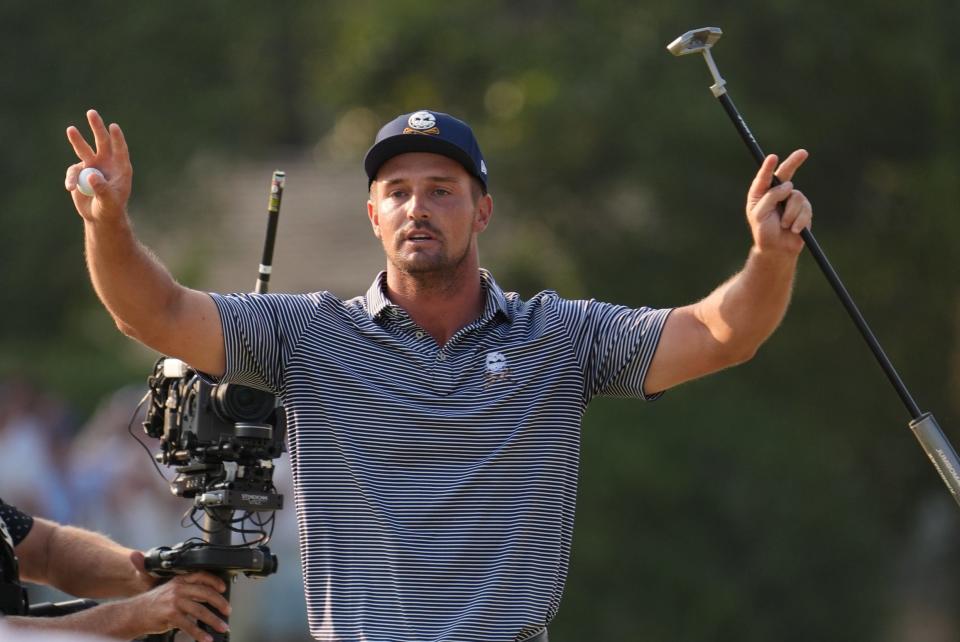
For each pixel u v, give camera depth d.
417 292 17.73
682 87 58.31
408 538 16.92
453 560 16.92
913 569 64.56
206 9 70.94
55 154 69.25
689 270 61.47
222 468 18.31
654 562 54.91
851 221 61.16
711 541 56.38
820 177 60.69
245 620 43.59
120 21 70.38
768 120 57.72
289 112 94.94
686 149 58.53
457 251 17.64
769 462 57.06
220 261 82.81
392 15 64.56
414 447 17.14
